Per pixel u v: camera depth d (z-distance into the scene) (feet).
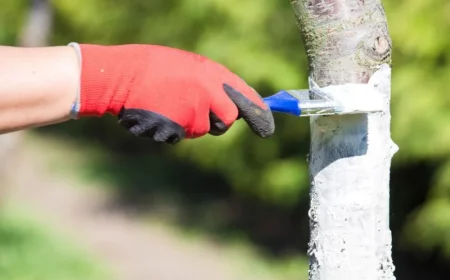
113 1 42.75
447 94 23.94
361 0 8.37
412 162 27.78
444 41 23.68
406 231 29.78
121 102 7.94
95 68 7.88
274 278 33.47
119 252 36.73
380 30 8.41
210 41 31.32
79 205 45.32
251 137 33.45
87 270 32.96
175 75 7.90
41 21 33.06
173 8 34.78
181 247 37.86
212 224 42.01
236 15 30.48
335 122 8.53
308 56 8.65
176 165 54.80
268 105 8.21
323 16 8.41
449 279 33.14
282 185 33.30
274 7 30.45
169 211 44.57
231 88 8.03
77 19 46.44
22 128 7.89
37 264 33.04
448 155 24.72
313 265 8.88
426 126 23.94
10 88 7.70
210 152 35.09
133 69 7.93
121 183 50.88
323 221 8.71
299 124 31.71
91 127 66.03
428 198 28.14
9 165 36.65
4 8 52.90
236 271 34.30
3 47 7.97
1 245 34.40
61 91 7.84
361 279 8.64
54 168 54.29
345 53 8.36
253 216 42.83
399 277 33.09
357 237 8.60
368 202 8.56
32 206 43.45
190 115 7.89
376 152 8.55
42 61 7.87
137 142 62.03
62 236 37.76
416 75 24.13
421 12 23.54
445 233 26.14
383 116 8.55
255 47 30.66
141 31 40.14
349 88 8.29
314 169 8.78
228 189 48.73
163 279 32.73
